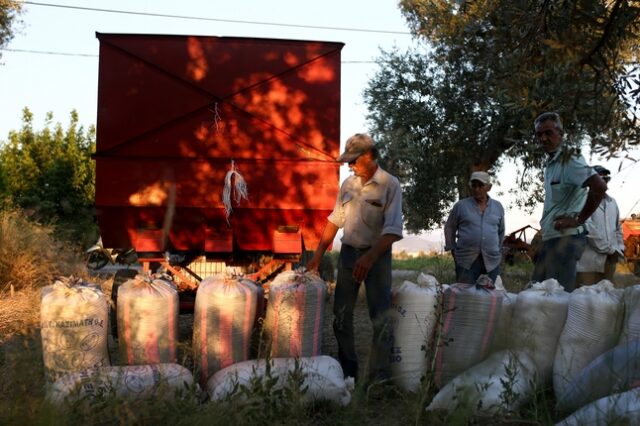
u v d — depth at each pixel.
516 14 4.98
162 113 7.13
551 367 4.90
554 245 6.05
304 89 7.30
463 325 5.05
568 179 5.82
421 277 5.45
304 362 4.87
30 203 21.72
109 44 7.15
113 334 6.93
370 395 5.04
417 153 17.05
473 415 4.37
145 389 4.35
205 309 5.16
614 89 4.68
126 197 7.02
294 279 5.33
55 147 25.06
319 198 7.18
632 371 4.15
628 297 4.63
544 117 5.72
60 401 4.16
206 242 6.98
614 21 4.62
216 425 4.07
